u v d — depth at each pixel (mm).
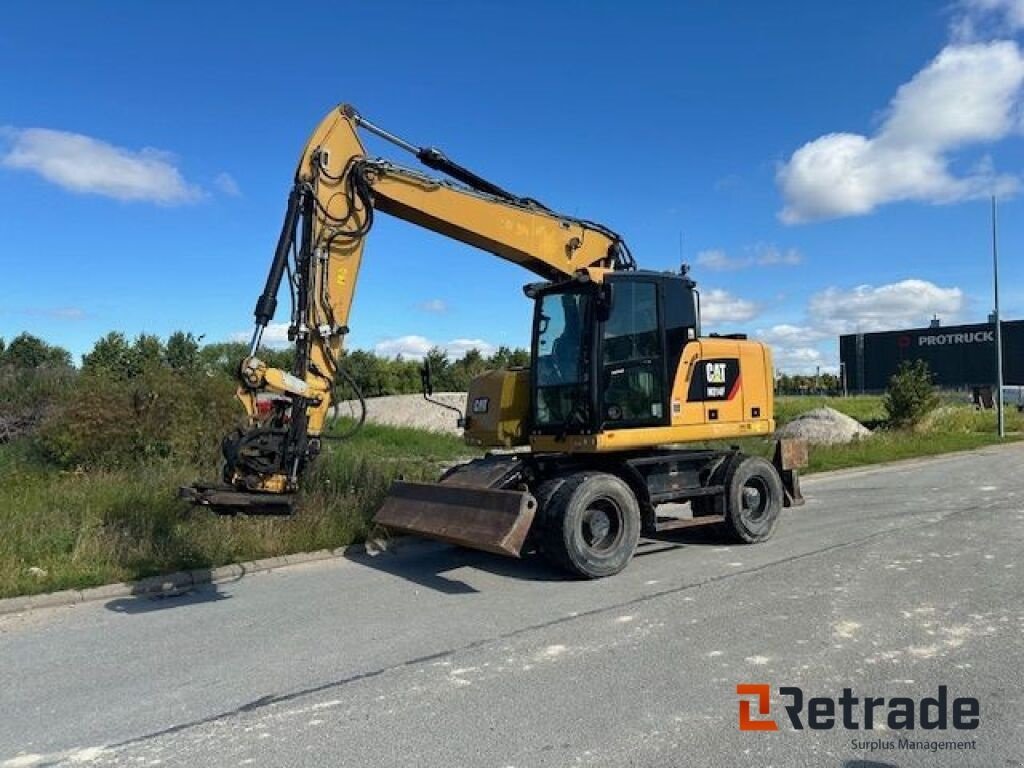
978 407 42281
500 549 7441
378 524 9445
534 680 5223
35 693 5234
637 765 4027
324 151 8000
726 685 5055
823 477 16922
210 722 4711
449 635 6238
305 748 4332
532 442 9141
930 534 9898
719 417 9781
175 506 9711
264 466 6992
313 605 7219
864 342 77062
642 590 7520
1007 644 5715
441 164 8812
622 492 8328
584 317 8680
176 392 13438
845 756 4105
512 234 9234
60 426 12930
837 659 5480
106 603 7410
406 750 4266
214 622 6746
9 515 9180
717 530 9891
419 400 24969
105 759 4285
